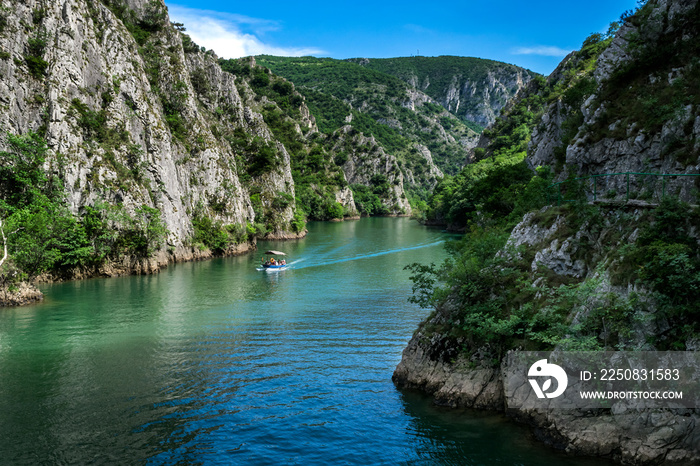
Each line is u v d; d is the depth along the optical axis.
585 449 22.38
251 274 72.12
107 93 77.56
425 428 25.34
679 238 24.41
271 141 151.62
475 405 27.14
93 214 68.69
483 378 27.50
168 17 110.38
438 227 158.12
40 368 33.91
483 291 30.34
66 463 22.50
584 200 31.64
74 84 72.38
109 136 75.56
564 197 34.72
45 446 23.89
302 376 32.47
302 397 29.22
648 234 25.44
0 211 59.88
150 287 62.31
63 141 67.94
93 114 73.62
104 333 42.09
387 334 41.78
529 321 26.58
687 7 44.47
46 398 29.12
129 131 79.25
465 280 30.48
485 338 28.23
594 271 27.41
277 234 124.38
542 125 86.44
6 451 23.42
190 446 24.00
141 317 47.44
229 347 38.38
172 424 26.11
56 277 65.69
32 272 57.94
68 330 43.03
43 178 64.31
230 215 101.06
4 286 52.06
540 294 28.58
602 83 50.00
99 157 71.81
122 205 72.50
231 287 62.47
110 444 24.14
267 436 24.91
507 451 23.11
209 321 46.00
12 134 63.88
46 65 70.38
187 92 102.31
